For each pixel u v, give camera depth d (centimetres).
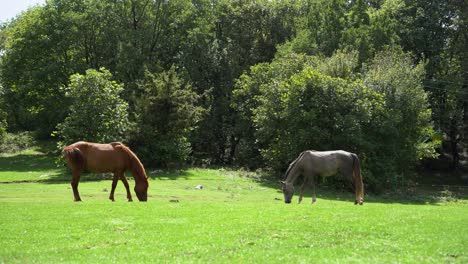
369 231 1108
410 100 3434
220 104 4928
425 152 3588
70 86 3412
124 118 3531
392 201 2866
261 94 4234
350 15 4741
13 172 3478
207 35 5000
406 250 934
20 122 6025
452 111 4656
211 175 3572
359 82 3384
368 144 3116
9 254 910
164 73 3934
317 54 4294
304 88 3272
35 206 1545
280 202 2139
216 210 1474
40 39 4700
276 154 3528
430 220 1280
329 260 853
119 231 1120
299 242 1002
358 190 1923
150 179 3186
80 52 4988
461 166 5097
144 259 870
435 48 4747
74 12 4712
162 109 3906
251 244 991
